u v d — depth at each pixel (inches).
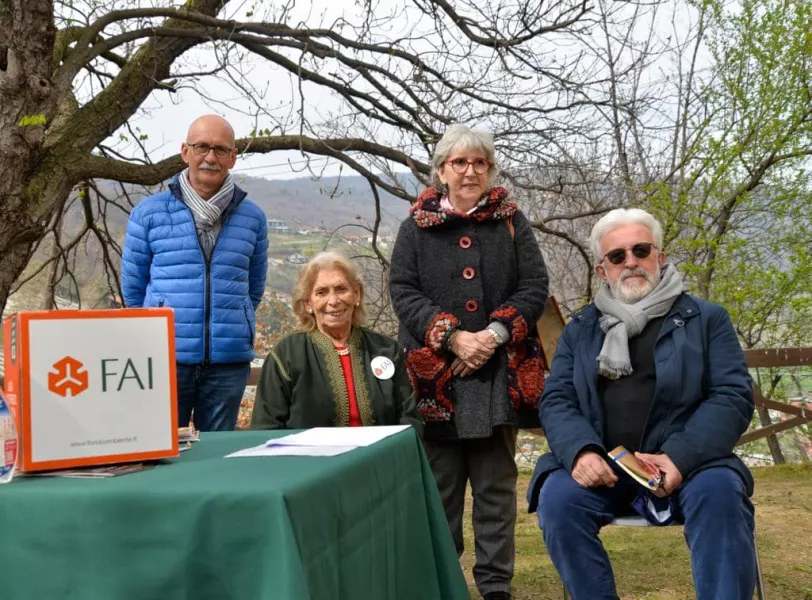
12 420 57.9
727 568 82.2
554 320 125.0
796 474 242.7
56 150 231.6
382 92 289.0
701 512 85.3
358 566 61.9
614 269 105.0
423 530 80.6
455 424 114.7
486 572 114.6
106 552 51.2
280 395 102.7
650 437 97.2
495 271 118.6
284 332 297.3
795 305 350.3
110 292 299.9
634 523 92.5
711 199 385.1
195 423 129.0
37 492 52.4
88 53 222.5
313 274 105.0
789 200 372.5
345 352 105.9
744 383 95.5
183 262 125.6
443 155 120.6
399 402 106.7
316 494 54.4
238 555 50.1
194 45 266.1
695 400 96.5
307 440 75.5
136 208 128.7
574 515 91.3
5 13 191.3
